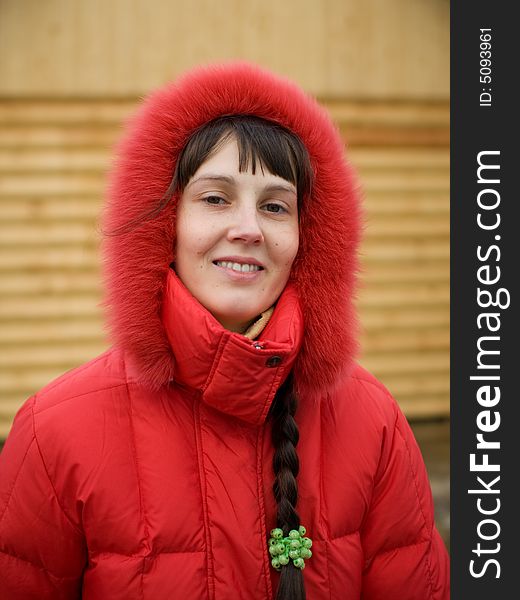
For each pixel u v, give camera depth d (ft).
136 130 4.90
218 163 4.57
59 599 4.66
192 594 4.35
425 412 15.55
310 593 4.57
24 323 14.39
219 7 13.97
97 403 4.67
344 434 4.97
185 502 4.48
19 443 4.66
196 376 4.55
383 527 4.98
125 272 4.75
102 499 4.45
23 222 14.24
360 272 5.32
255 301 4.63
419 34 14.57
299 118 4.92
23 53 13.66
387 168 14.92
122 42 13.83
